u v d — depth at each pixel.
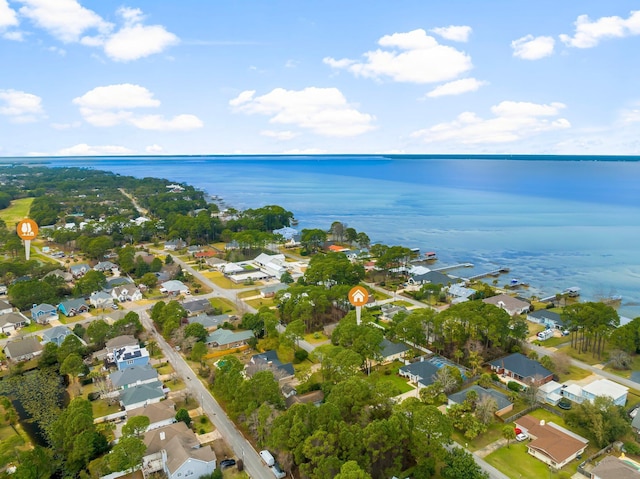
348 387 74.06
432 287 141.00
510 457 70.38
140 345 109.06
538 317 128.38
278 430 64.75
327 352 91.62
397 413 68.31
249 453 71.31
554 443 70.06
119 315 124.75
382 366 100.38
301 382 90.06
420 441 64.56
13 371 97.44
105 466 65.81
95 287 145.75
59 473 67.69
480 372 97.12
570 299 150.38
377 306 136.00
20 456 63.31
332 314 128.75
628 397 88.50
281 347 107.69
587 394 85.38
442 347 106.19
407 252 170.88
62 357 99.62
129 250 183.12
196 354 98.25
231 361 89.88
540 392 87.88
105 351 105.25
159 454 69.31
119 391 88.19
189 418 78.25
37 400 88.12
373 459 63.06
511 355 99.56
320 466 58.75
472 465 63.41
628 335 102.06
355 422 71.00
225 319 122.94
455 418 77.31
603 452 70.75
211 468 66.00
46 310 129.62
